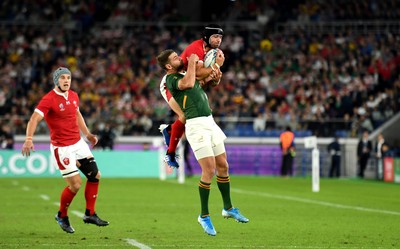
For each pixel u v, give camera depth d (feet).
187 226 156.76
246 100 431.84
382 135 380.17
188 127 128.77
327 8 499.92
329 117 419.54
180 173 337.31
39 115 135.23
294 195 258.78
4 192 264.11
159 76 453.58
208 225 128.47
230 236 139.54
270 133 419.95
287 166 398.21
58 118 136.87
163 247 122.11
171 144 133.39
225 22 506.07
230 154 422.41
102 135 401.49
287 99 433.48
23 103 435.53
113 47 483.10
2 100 442.91
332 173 398.21
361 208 206.80
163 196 246.88
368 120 411.13
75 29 504.02
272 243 129.29
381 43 460.14
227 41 480.64
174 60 129.08
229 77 450.30
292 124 419.54
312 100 430.20
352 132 409.90
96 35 499.10
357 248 123.24
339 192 278.26
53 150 137.28
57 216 140.46
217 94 434.71
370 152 401.90
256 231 148.56
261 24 500.33
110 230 148.36
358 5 496.23
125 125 424.46
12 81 456.86
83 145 139.54
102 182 339.16
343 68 446.19
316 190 281.95
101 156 393.50
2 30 494.59
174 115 428.56
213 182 317.63
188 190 279.69
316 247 124.16
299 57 458.50
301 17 497.87
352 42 467.52
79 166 139.33
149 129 424.46
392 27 480.23
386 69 439.22
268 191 280.31
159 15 514.68
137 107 431.84
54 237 135.64
